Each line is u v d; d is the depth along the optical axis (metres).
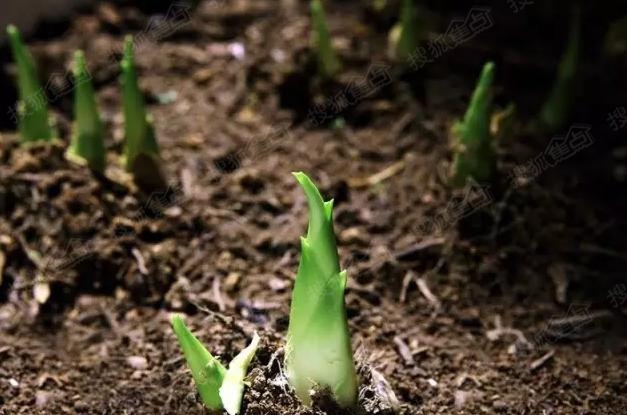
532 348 0.56
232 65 0.70
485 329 0.57
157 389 0.53
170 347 0.55
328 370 0.49
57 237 0.58
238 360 0.50
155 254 0.59
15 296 0.57
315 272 0.48
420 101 0.68
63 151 0.60
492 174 0.61
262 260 0.59
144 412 0.52
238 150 0.65
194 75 0.70
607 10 0.74
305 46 0.70
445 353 0.55
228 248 0.59
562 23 0.73
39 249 0.58
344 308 0.48
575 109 0.67
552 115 0.65
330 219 0.47
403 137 0.66
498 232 0.60
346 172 0.64
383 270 0.59
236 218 0.61
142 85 0.69
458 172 0.61
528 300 0.58
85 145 0.60
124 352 0.55
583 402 0.53
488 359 0.55
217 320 0.56
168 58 0.71
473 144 0.60
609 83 0.69
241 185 0.63
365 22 0.73
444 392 0.54
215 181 0.63
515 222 0.61
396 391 0.53
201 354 0.49
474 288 0.59
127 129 0.60
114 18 0.72
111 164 0.62
